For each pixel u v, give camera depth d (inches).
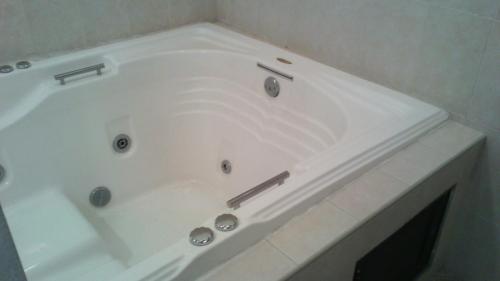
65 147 54.6
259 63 56.6
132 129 60.2
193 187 66.1
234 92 61.2
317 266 31.5
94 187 58.9
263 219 31.7
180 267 28.0
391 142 41.6
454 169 42.8
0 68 51.7
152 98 60.4
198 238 29.5
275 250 30.9
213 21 71.3
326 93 50.4
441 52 45.1
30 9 52.8
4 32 52.1
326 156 39.0
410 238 44.4
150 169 63.6
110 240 55.9
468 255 51.6
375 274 41.9
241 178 61.9
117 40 61.6
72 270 44.1
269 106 57.4
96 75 54.9
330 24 54.2
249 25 65.8
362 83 51.4
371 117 46.7
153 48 60.7
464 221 50.2
